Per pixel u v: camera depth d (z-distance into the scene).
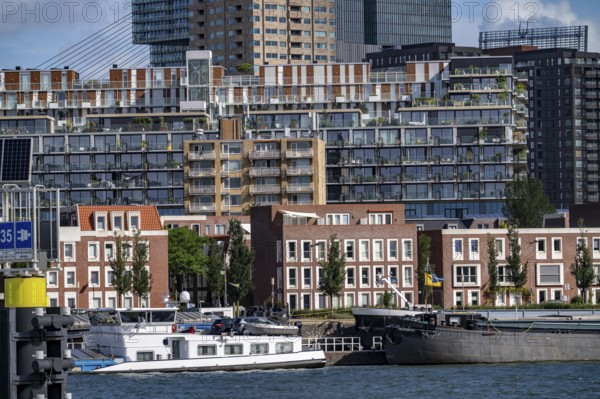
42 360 118.00
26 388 118.69
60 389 119.12
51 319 119.12
